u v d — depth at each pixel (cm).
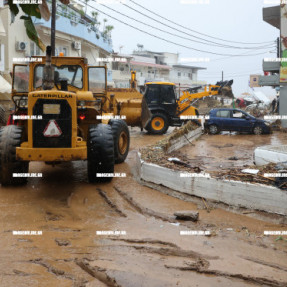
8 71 1944
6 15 1923
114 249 404
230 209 551
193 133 1645
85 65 814
